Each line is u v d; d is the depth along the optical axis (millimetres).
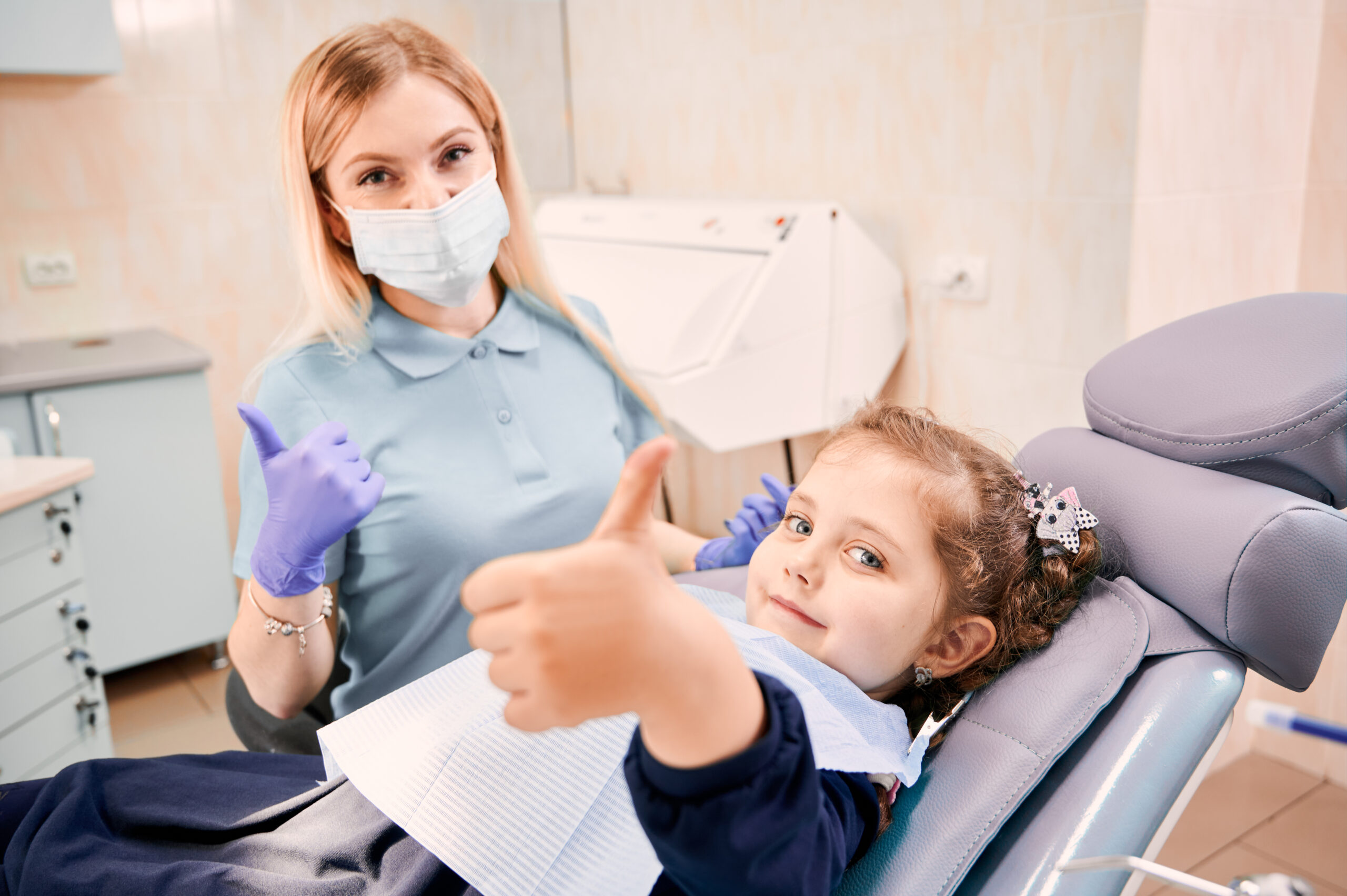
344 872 766
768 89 2387
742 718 483
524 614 432
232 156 2828
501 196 1029
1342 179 1865
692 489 2891
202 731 2344
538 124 3029
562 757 712
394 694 833
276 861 773
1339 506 830
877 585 799
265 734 1129
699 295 1992
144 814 831
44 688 1738
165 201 2764
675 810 486
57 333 2686
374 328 1040
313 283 1000
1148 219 1714
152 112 2697
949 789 787
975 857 738
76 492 1811
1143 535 867
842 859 641
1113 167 1713
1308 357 828
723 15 2465
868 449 852
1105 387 978
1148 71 1640
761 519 1180
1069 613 874
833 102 2234
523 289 1159
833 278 2039
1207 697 804
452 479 1042
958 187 1996
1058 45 1758
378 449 1021
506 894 674
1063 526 862
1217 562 794
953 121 1979
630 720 721
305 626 917
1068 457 971
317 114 946
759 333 1964
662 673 447
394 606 1056
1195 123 1729
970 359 2057
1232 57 1741
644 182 2857
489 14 2898
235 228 2871
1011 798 763
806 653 799
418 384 1048
